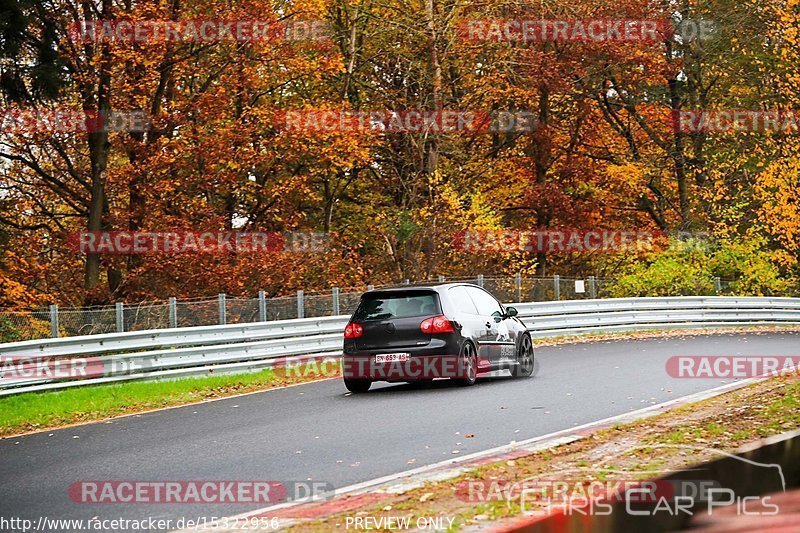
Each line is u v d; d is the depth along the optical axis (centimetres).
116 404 1571
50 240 3478
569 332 2922
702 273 3541
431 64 3750
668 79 4562
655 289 3497
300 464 932
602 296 3416
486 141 4366
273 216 3562
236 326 2008
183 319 2022
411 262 3709
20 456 1085
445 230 3622
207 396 1675
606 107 4794
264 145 3394
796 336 2756
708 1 4394
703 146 4544
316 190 4081
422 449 991
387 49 3975
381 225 3900
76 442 1180
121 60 2978
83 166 3478
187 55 3247
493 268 3688
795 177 3712
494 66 3909
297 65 3359
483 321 1633
